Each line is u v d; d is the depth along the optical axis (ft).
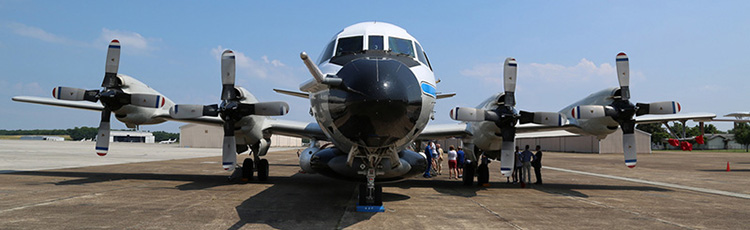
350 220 20.03
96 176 39.68
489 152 34.37
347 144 22.43
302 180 38.58
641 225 19.99
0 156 74.13
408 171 25.68
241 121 30.91
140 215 20.35
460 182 39.99
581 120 33.73
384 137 19.06
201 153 121.49
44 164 56.13
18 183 32.58
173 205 23.39
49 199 24.73
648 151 179.83
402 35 27.43
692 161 98.89
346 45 26.43
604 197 29.94
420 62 25.05
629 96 30.60
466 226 18.99
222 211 21.81
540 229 18.65
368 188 22.68
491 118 28.32
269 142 36.45
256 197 27.02
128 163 64.18
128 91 31.30
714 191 34.99
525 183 37.58
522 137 214.90
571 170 62.28
